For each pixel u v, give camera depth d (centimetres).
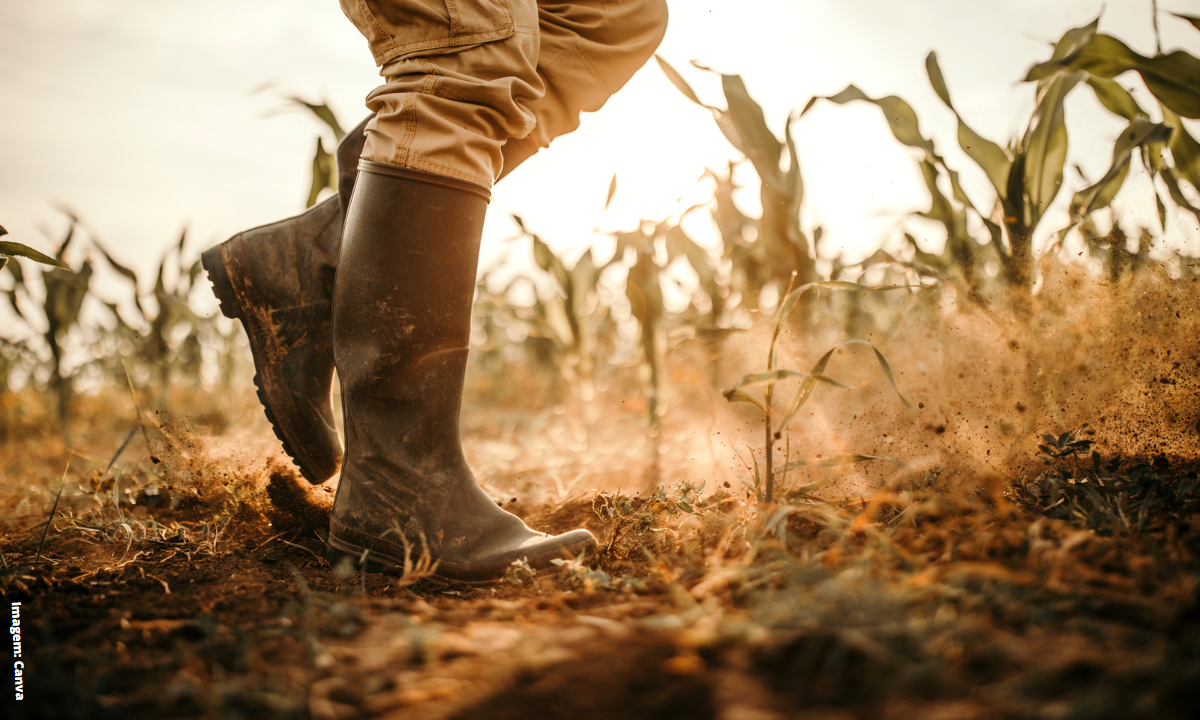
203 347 251
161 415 149
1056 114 137
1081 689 47
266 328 119
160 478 149
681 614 69
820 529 100
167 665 63
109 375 257
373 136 102
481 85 98
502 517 107
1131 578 65
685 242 236
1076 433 110
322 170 187
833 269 198
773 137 170
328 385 122
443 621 74
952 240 154
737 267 223
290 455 121
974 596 62
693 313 276
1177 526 79
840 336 185
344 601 78
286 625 71
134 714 54
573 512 141
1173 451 115
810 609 58
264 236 120
